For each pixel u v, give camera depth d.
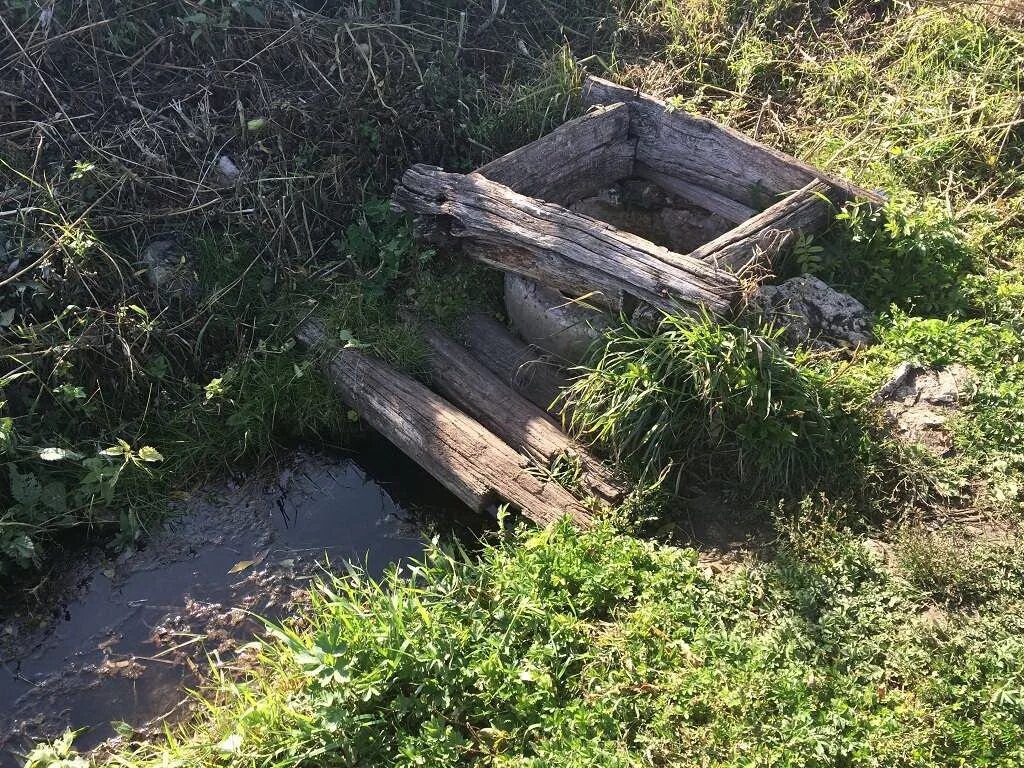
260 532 3.16
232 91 3.77
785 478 2.88
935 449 2.89
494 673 2.46
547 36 4.43
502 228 3.24
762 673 2.41
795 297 3.24
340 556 3.08
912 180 3.80
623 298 3.08
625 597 2.63
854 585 2.60
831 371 3.03
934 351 3.10
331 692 2.41
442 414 3.12
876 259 3.42
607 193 3.90
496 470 2.98
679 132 3.64
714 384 2.86
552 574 2.67
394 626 2.51
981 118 3.85
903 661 2.41
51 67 3.64
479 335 3.43
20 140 3.52
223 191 3.60
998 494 2.77
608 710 2.38
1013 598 2.52
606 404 3.02
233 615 2.93
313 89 3.84
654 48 4.43
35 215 3.35
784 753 2.26
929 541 2.64
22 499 3.03
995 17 4.23
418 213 3.49
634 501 2.89
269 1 3.91
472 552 3.03
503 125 3.92
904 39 4.26
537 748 2.34
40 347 3.21
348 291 3.49
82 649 2.87
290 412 3.39
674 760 2.30
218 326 3.45
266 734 2.42
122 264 3.43
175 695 2.74
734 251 3.18
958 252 3.41
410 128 3.78
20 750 2.64
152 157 3.56
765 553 2.78
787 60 4.30
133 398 3.29
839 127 4.04
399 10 4.10
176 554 3.10
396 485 3.28
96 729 2.68
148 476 3.19
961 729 2.27
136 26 3.77
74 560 3.09
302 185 3.66
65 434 3.21
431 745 2.34
